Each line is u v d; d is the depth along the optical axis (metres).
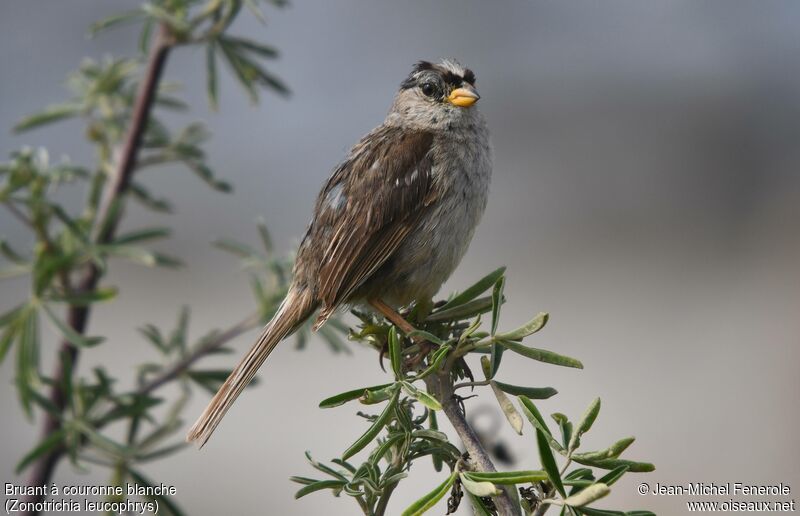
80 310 6.41
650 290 15.96
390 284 7.22
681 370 13.91
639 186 18.17
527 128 19.22
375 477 4.14
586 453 3.87
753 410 12.83
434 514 11.08
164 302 15.12
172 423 6.18
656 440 12.37
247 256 7.22
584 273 16.42
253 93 6.73
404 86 7.79
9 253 6.02
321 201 7.27
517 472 3.79
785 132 18.97
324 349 14.07
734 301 15.67
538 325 4.41
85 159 15.41
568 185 18.33
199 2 6.71
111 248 6.15
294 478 4.17
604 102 19.44
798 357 13.30
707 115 19.16
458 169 7.32
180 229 16.22
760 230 17.64
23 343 5.91
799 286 15.51
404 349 5.65
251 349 6.69
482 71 19.27
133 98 7.21
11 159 6.28
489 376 4.40
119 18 6.55
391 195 7.11
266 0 6.94
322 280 6.88
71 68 16.45
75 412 5.94
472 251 16.94
